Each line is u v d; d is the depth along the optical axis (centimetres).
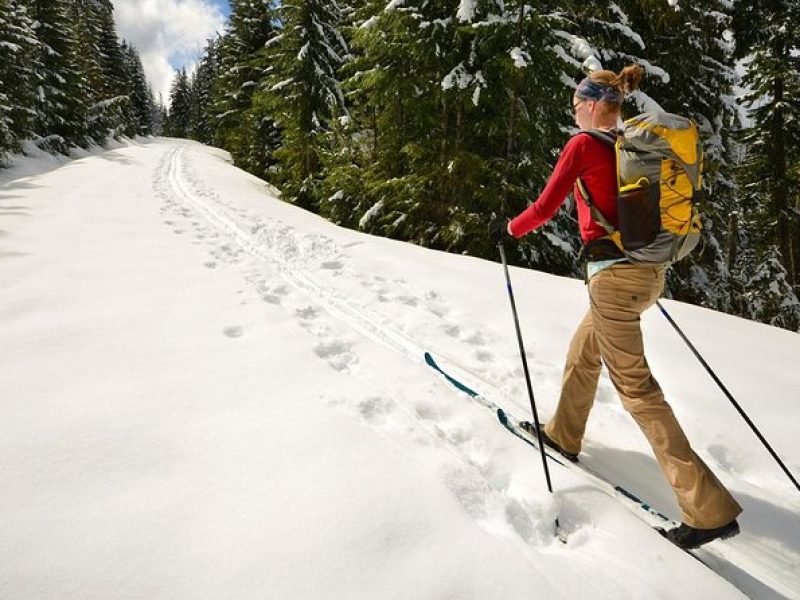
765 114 1340
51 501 168
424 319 403
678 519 211
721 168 1211
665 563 173
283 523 166
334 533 163
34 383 250
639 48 1049
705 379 333
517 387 310
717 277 1305
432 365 316
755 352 390
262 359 301
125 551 149
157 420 224
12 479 177
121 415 226
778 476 245
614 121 213
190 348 309
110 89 4347
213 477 188
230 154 3500
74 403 233
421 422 247
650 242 184
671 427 191
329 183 1266
